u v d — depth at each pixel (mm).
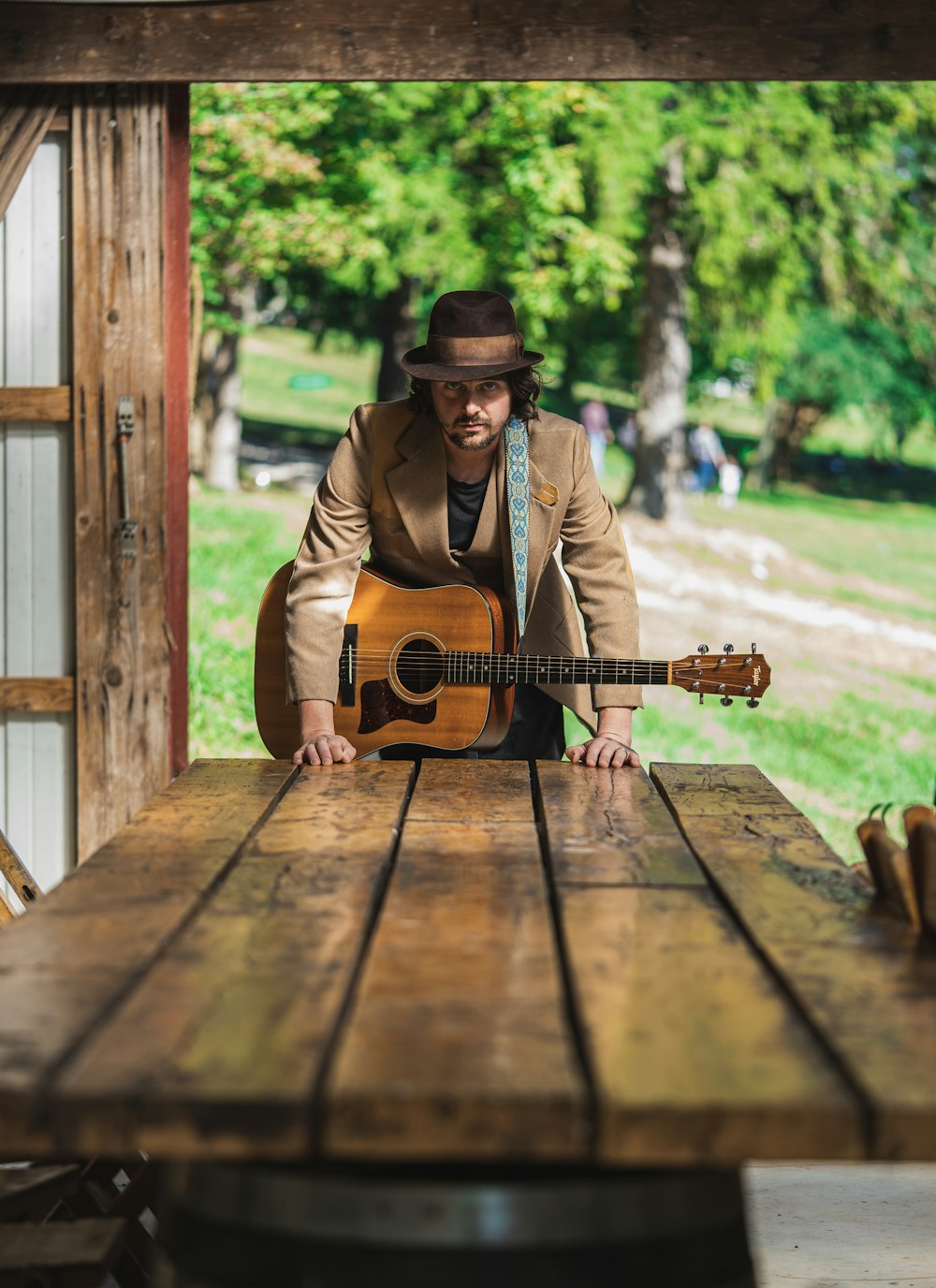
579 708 3805
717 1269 1665
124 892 2107
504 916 1980
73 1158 2480
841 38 4348
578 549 3693
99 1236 1933
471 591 3770
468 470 3654
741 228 18734
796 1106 1375
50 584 4660
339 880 2184
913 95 19328
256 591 12492
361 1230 1569
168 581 4688
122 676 4602
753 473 27031
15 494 4645
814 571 18531
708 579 17047
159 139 4500
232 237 14328
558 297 17172
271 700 3986
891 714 11766
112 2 4387
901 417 27281
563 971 1867
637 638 3662
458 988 1679
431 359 3334
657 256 19750
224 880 2273
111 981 1708
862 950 1857
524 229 16734
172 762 4773
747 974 1747
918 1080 1430
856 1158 1382
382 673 3793
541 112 15602
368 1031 1539
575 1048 1529
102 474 4578
